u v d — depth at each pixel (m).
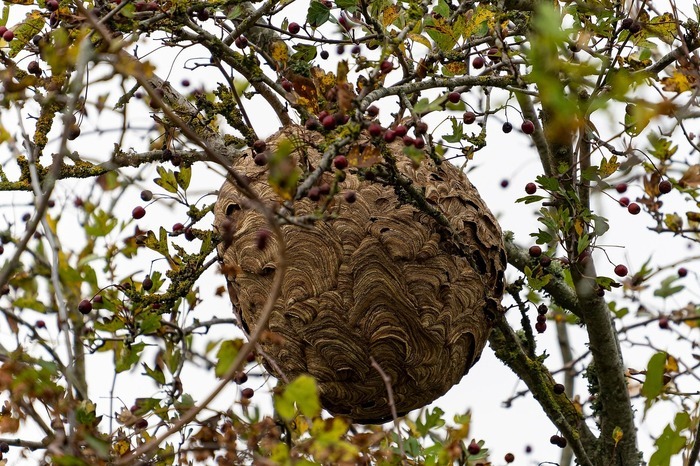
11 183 8.20
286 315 7.98
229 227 7.16
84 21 7.27
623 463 9.88
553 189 8.09
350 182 8.07
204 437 6.93
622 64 8.05
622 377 9.70
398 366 7.99
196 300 9.93
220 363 5.74
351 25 8.77
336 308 7.91
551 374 10.65
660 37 8.16
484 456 8.17
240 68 8.08
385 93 7.02
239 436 6.91
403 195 7.45
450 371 8.30
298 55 8.73
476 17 7.45
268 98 8.58
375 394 8.13
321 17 8.23
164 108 5.43
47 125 8.15
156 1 7.81
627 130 7.88
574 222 8.22
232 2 7.95
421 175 8.17
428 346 7.99
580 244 8.20
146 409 7.93
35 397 6.35
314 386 5.14
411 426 9.02
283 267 5.41
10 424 6.62
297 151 7.60
